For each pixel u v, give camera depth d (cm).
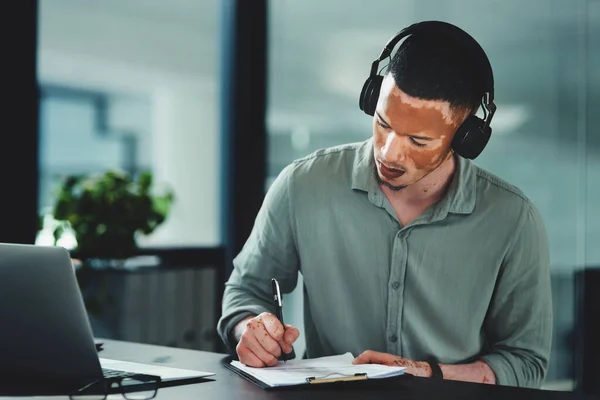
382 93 146
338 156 169
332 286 165
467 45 141
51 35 378
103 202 295
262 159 367
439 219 158
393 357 147
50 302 126
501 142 312
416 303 161
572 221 302
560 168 304
